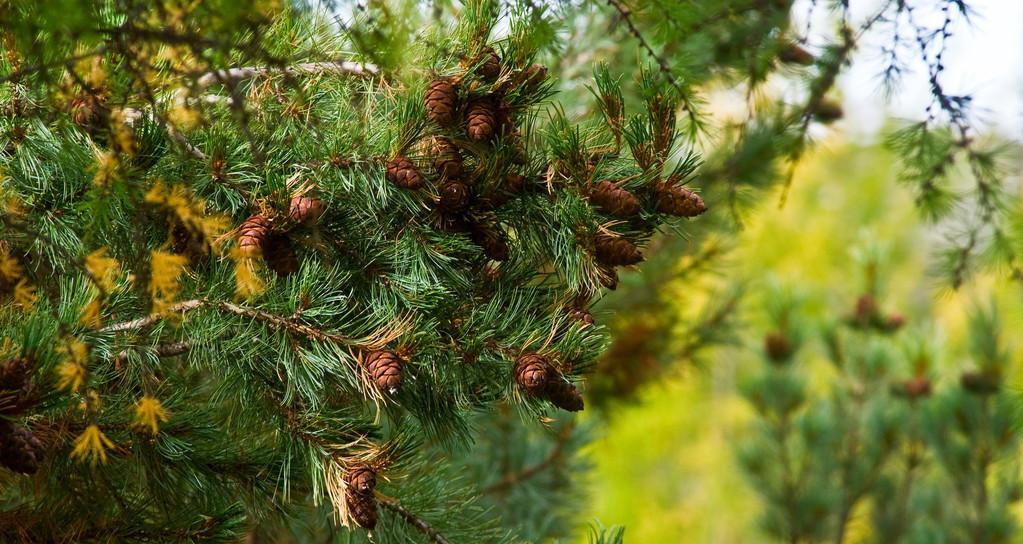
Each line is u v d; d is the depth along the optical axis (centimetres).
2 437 135
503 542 176
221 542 156
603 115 156
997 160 212
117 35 139
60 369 137
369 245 153
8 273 143
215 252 144
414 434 158
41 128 153
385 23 144
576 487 272
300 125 155
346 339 147
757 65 217
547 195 154
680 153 172
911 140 207
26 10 139
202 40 139
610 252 151
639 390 334
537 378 146
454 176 152
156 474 153
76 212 153
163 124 148
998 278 231
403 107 151
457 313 154
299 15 159
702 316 332
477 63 152
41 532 154
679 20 173
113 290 148
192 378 165
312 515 179
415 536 166
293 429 152
